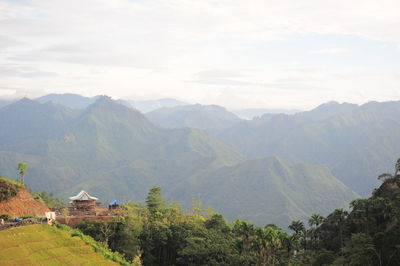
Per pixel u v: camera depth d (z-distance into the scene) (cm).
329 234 15838
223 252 12181
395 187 16075
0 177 12756
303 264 12875
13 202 11812
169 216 15138
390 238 11825
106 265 9250
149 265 12319
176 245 12888
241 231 12662
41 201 13575
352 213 15488
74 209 14238
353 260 11275
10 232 9100
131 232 12256
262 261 11525
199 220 15538
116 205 14888
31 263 8012
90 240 10456
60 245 9312
